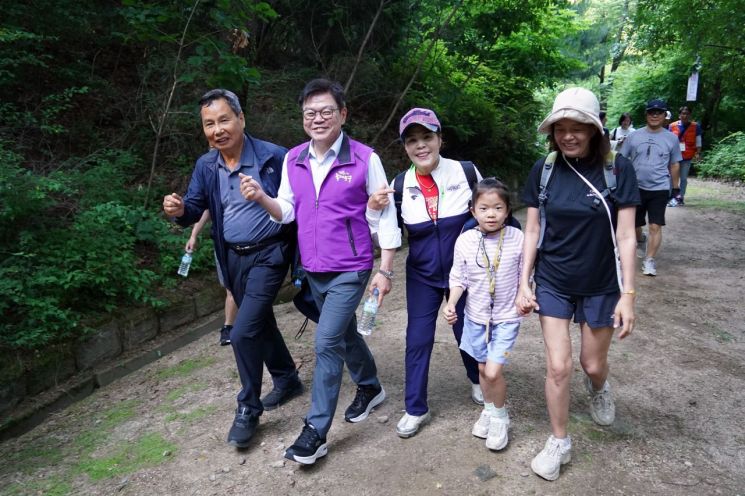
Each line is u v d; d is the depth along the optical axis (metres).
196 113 5.84
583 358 2.69
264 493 2.56
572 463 2.62
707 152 17.31
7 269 3.76
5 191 4.02
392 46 9.07
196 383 3.80
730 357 3.87
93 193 4.96
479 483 2.51
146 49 6.65
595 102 2.27
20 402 3.52
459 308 2.99
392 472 2.63
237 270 2.99
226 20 4.98
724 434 2.91
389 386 3.55
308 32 8.41
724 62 10.70
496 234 2.69
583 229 2.39
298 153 2.80
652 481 2.50
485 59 10.72
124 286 4.41
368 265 2.74
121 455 3.00
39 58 5.70
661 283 5.61
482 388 2.77
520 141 10.50
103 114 6.30
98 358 4.04
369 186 2.71
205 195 3.01
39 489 2.75
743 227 8.45
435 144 2.74
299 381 3.48
